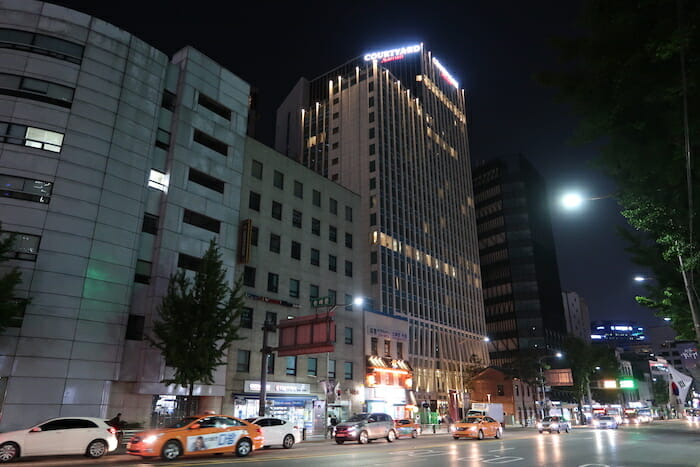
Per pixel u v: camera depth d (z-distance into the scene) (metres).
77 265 29.16
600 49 6.50
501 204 122.38
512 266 115.94
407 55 99.31
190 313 27.25
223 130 40.31
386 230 71.94
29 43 30.66
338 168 80.19
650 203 8.91
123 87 33.66
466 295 90.06
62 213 29.22
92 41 32.81
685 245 11.34
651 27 6.05
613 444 25.55
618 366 93.06
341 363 47.09
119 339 30.09
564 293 160.38
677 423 76.56
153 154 34.97
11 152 28.48
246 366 38.00
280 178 46.28
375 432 28.70
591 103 6.74
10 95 29.33
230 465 15.08
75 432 18.45
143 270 32.94
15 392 25.80
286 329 34.12
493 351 112.50
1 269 26.64
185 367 26.17
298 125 94.00
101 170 31.36
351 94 84.94
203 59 40.12
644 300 22.72
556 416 43.19
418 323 72.19
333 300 48.44
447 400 72.31
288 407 39.19
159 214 34.66
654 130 6.48
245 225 39.62
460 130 107.31
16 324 25.38
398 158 81.19
